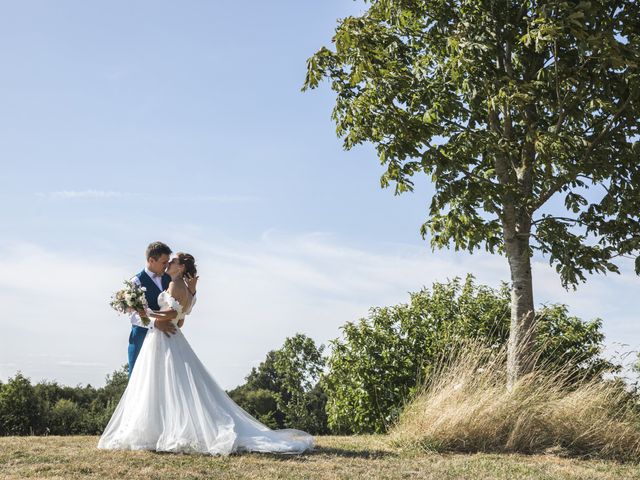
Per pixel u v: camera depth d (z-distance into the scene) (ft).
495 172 36.37
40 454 21.77
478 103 34.73
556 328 45.39
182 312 23.40
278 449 23.00
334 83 36.81
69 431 64.69
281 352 96.27
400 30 38.17
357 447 26.63
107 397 77.51
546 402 28.35
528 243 35.09
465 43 32.22
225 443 21.93
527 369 32.78
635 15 33.55
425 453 25.57
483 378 29.96
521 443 26.89
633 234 35.81
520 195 33.58
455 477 20.68
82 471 19.13
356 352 45.50
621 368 30.30
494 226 37.83
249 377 135.03
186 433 22.03
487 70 34.63
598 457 26.17
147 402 22.53
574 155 34.37
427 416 27.84
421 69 34.35
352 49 34.40
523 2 34.63
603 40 30.32
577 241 33.99
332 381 46.91
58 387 74.49
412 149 34.40
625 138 35.58
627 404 29.40
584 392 28.94
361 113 35.32
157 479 18.28
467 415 27.12
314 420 96.78
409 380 43.65
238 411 24.16
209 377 23.66
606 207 35.50
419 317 46.11
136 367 23.32
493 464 23.18
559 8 31.24
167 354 22.88
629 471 23.34
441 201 32.14
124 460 20.52
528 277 34.68
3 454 21.72
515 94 31.12
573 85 32.99
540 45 31.04
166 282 24.47
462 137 33.88
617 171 35.45
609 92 32.83
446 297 46.93
